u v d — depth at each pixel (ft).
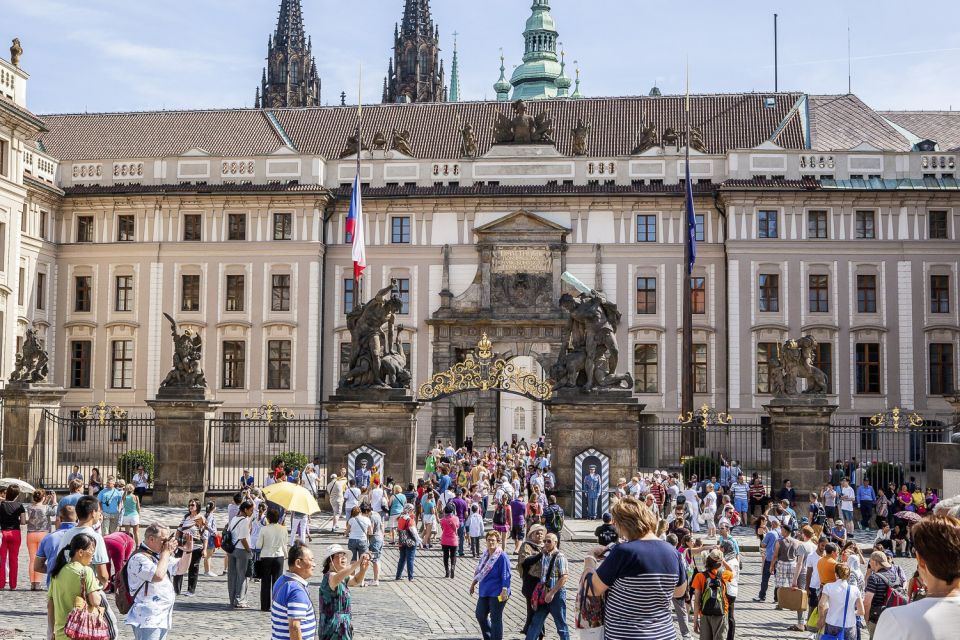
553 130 266.36
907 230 233.96
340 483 126.00
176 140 266.77
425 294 244.83
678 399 239.30
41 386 140.05
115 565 60.59
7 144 198.80
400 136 253.85
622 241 242.58
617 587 35.19
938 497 125.59
